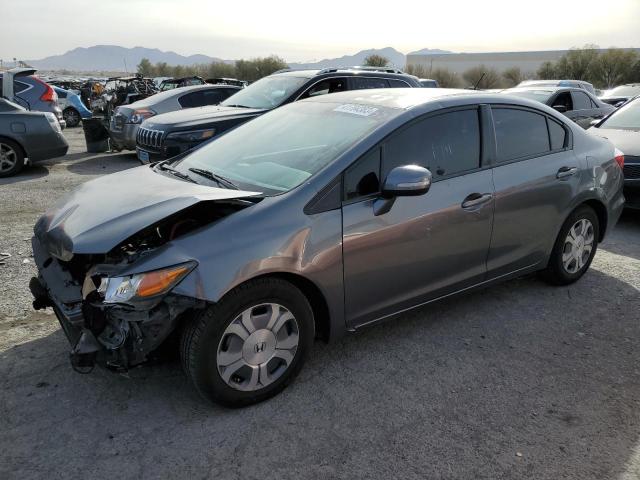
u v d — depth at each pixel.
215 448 2.55
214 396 2.72
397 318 3.68
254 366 2.80
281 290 2.79
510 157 3.78
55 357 3.31
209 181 3.32
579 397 2.99
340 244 2.93
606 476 2.41
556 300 4.25
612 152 4.63
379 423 2.75
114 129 11.26
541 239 4.06
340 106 3.73
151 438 2.61
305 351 3.00
